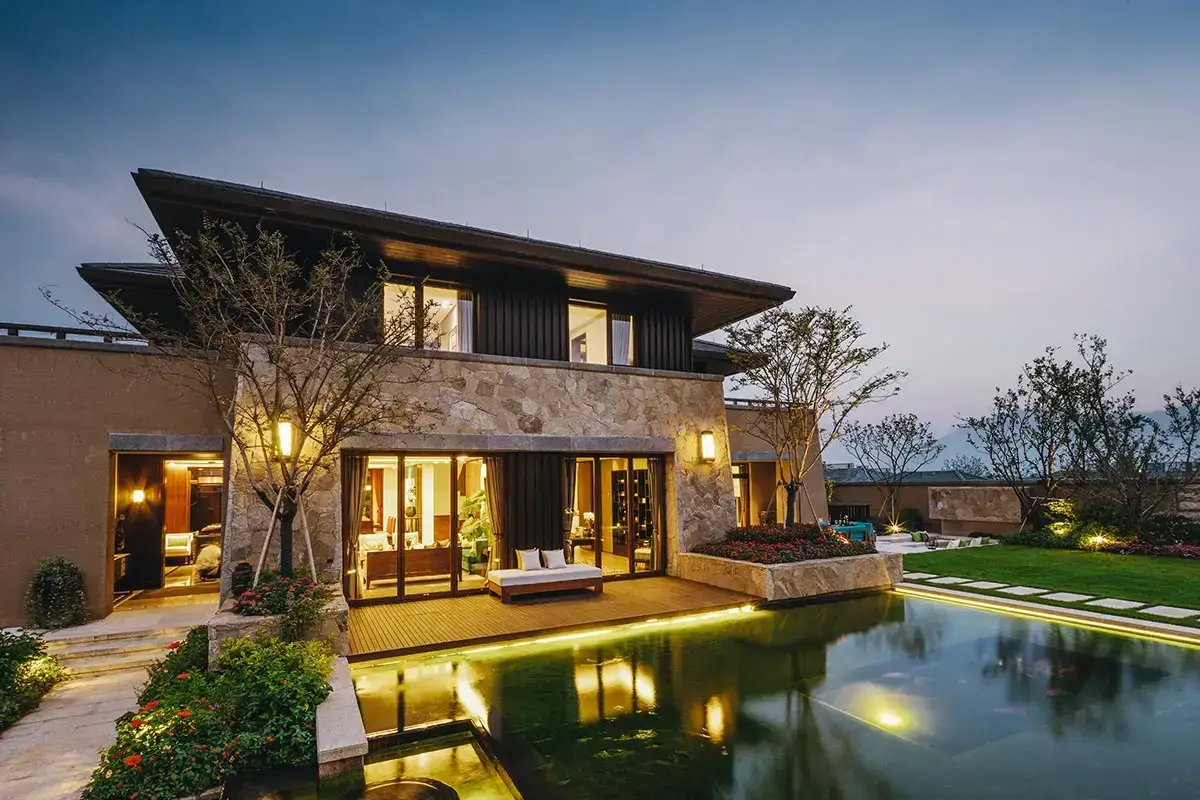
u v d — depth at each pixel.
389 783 4.82
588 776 4.83
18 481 8.97
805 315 13.29
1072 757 5.05
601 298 13.41
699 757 5.13
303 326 10.22
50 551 9.06
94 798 4.49
